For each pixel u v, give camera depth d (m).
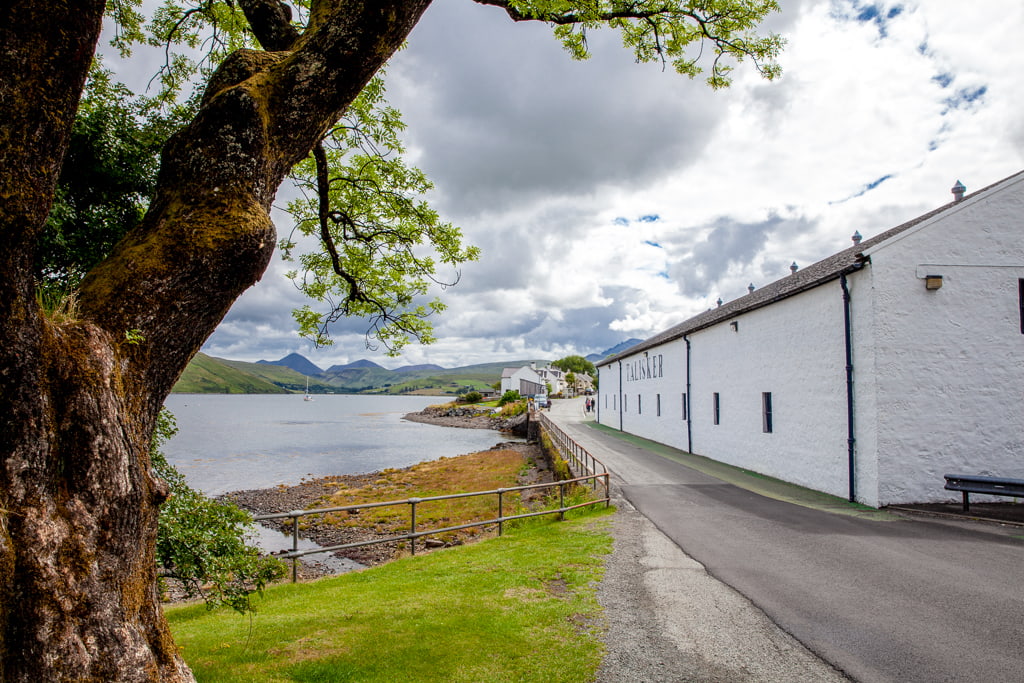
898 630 5.31
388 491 23.05
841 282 12.93
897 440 11.82
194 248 2.97
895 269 12.05
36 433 2.47
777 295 15.82
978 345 11.96
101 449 2.68
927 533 9.33
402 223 8.22
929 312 12.00
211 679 4.15
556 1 6.13
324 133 3.81
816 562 7.67
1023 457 11.73
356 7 3.47
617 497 13.48
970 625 5.40
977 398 11.88
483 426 65.38
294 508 20.19
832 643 5.03
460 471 27.88
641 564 7.69
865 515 10.99
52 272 5.68
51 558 2.49
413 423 76.81
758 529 9.85
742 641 5.09
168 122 6.69
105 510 2.70
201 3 6.86
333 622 5.48
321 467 32.50
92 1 2.45
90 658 2.57
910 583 6.68
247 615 6.03
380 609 5.88
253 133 3.24
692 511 11.66
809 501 12.72
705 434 22.80
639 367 34.91
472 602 6.11
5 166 2.26
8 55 2.23
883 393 11.88
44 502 2.51
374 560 13.28
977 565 7.39
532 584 6.81
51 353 2.55
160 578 4.25
